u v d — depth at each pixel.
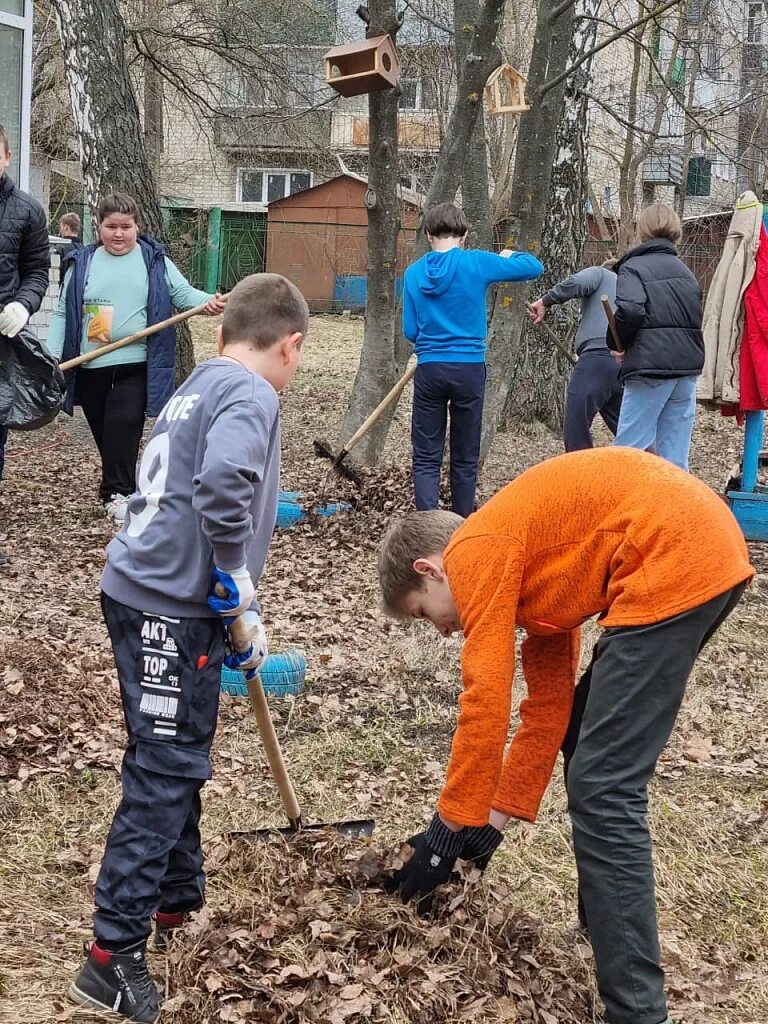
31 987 2.70
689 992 2.95
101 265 7.12
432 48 19.61
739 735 4.63
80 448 10.05
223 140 29.14
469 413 6.72
